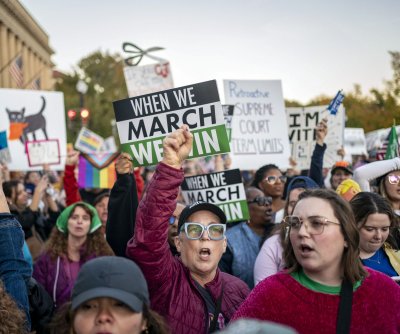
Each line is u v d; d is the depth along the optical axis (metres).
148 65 7.34
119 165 4.23
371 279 2.79
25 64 39.97
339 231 2.75
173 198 3.20
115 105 4.41
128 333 2.25
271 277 2.86
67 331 2.42
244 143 7.85
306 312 2.69
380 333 2.68
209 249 3.47
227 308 3.50
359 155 13.44
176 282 3.40
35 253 6.54
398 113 12.80
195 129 4.38
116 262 2.31
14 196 6.87
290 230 2.85
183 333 3.31
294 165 8.57
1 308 2.74
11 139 8.96
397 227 4.53
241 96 7.92
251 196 5.70
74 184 6.89
